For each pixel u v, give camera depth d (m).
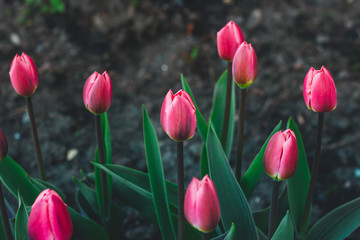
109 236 1.06
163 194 0.90
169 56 1.82
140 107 1.66
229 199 0.89
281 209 1.00
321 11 2.06
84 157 1.48
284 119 1.60
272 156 0.78
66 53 1.84
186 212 0.73
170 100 0.75
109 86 0.85
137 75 1.77
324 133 1.55
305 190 0.96
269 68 1.80
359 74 1.77
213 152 0.89
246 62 0.85
